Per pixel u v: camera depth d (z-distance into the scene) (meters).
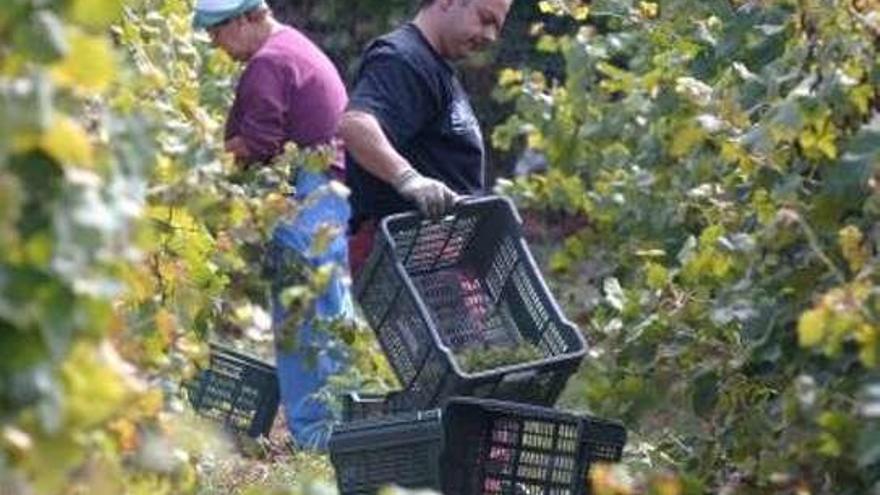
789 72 15.90
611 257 20.80
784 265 15.20
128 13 16.08
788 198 15.02
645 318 16.75
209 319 15.60
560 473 17.12
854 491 13.73
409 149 20.69
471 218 18.72
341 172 21.61
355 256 20.64
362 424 17.41
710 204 16.67
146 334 13.23
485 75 39.06
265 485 19.42
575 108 22.20
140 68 15.42
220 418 22.97
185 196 14.76
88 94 10.69
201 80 21.16
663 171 19.86
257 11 22.03
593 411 17.00
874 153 14.35
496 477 17.28
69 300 8.35
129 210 8.66
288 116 21.91
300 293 15.54
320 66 22.12
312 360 16.98
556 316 18.14
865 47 15.02
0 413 8.42
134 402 10.23
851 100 14.88
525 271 18.45
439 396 17.61
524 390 17.83
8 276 8.27
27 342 8.34
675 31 21.64
